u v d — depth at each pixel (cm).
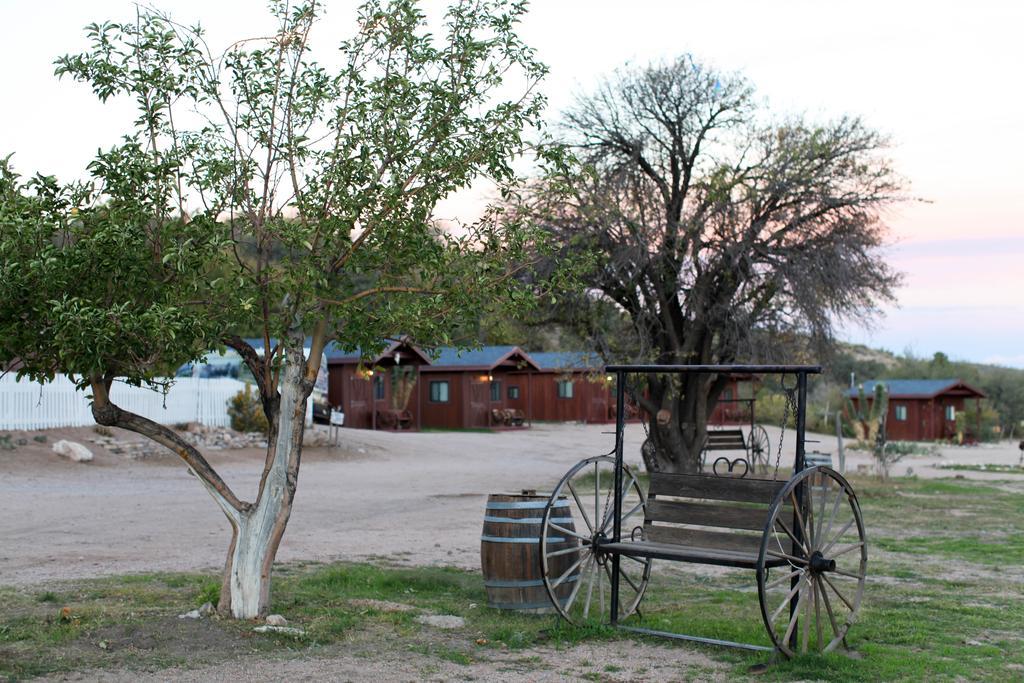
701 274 2175
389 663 691
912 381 5741
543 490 2153
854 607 794
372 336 827
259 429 3019
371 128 802
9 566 1076
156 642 710
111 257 684
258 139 791
